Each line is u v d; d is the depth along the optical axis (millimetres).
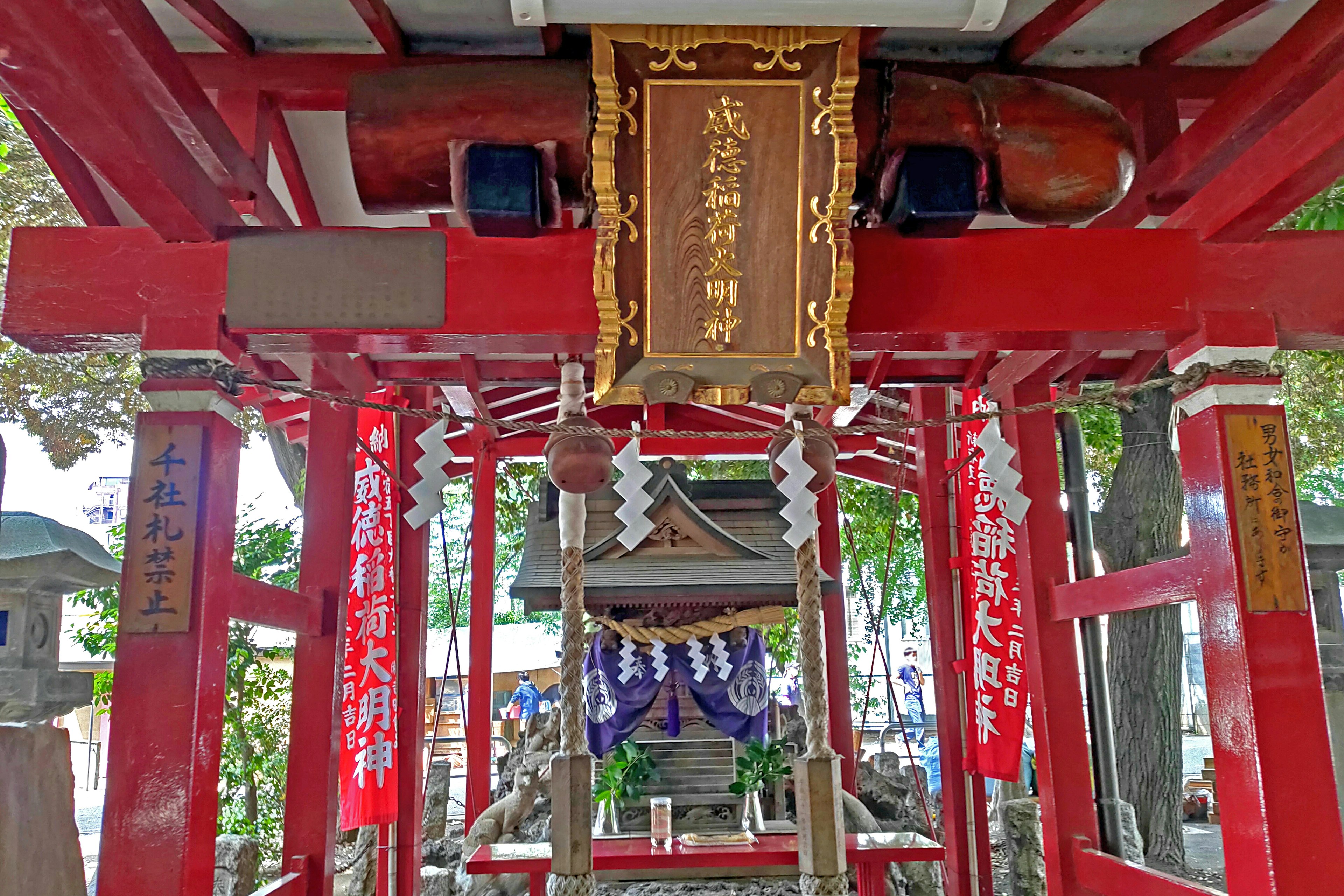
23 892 2205
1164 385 3713
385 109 3053
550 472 3814
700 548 6082
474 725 6637
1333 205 4992
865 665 16984
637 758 6820
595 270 3023
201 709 2908
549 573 5902
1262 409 3215
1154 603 3730
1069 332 3256
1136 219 3744
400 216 4414
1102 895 4262
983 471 4586
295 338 3205
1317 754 2973
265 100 3457
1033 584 4691
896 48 3447
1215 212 3225
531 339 3232
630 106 2959
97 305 3115
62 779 2359
